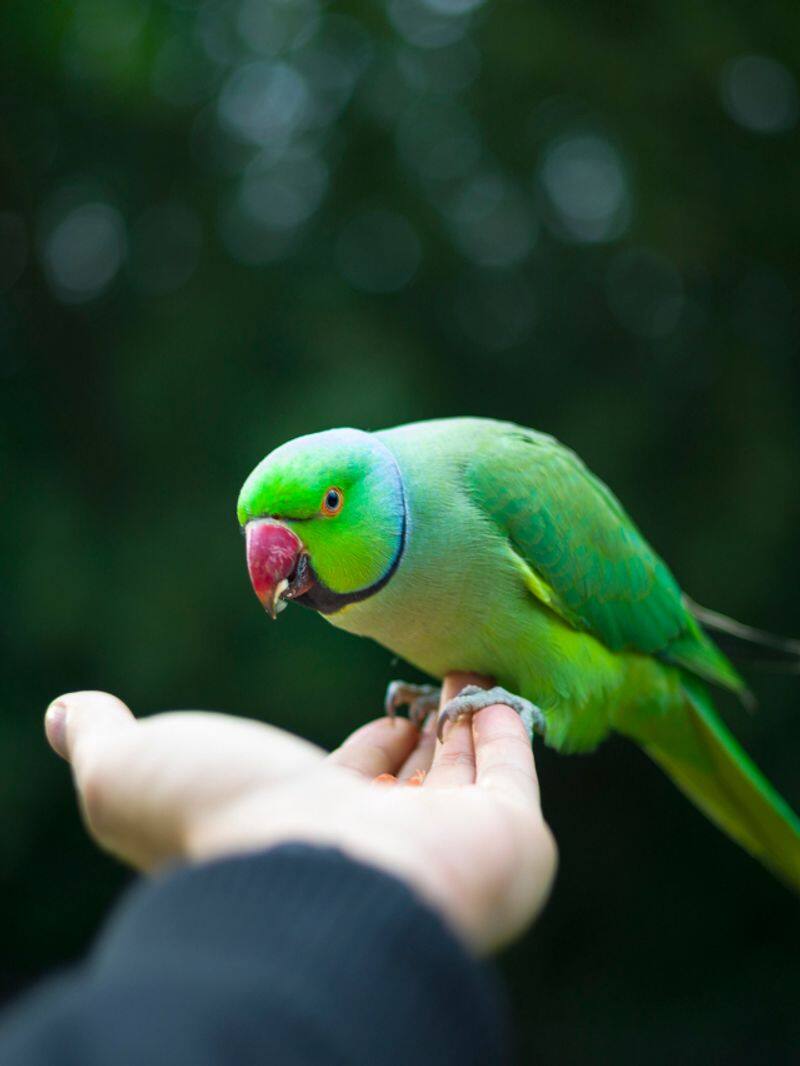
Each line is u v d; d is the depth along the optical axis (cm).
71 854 82
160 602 77
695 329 85
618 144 82
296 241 87
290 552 40
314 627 77
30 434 85
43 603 77
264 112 87
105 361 87
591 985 84
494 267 88
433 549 42
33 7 77
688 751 52
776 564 77
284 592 40
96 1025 14
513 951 84
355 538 41
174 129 86
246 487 41
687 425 83
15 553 80
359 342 82
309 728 77
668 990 83
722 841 84
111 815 24
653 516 80
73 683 79
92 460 85
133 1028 14
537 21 79
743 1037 79
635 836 85
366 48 85
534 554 45
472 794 27
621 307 87
